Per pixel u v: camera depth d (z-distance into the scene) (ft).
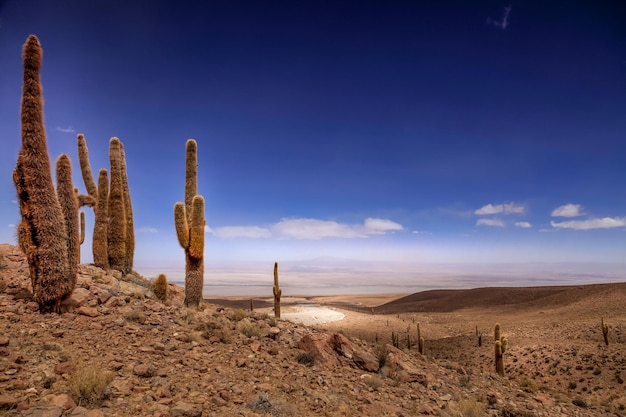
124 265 63.93
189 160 56.03
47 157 35.81
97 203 61.72
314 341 38.14
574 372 121.39
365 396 28.66
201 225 51.98
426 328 314.14
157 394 21.83
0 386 19.25
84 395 19.90
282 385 27.37
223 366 29.32
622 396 84.58
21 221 35.06
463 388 39.75
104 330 32.17
